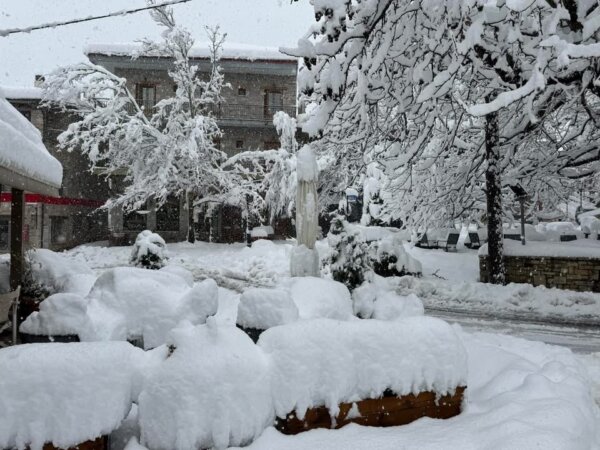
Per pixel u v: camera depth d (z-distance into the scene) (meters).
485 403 4.13
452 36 7.29
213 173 28.00
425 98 7.64
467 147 15.52
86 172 34.53
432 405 3.90
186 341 3.32
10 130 6.10
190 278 8.59
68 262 10.39
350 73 9.56
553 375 4.81
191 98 28.38
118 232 31.64
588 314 11.45
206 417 3.10
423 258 20.02
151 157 27.77
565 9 6.54
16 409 2.79
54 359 2.91
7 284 9.26
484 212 18.80
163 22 27.27
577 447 3.19
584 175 15.35
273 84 34.88
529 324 10.12
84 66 26.88
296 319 4.77
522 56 8.54
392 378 3.75
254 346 3.52
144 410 3.15
